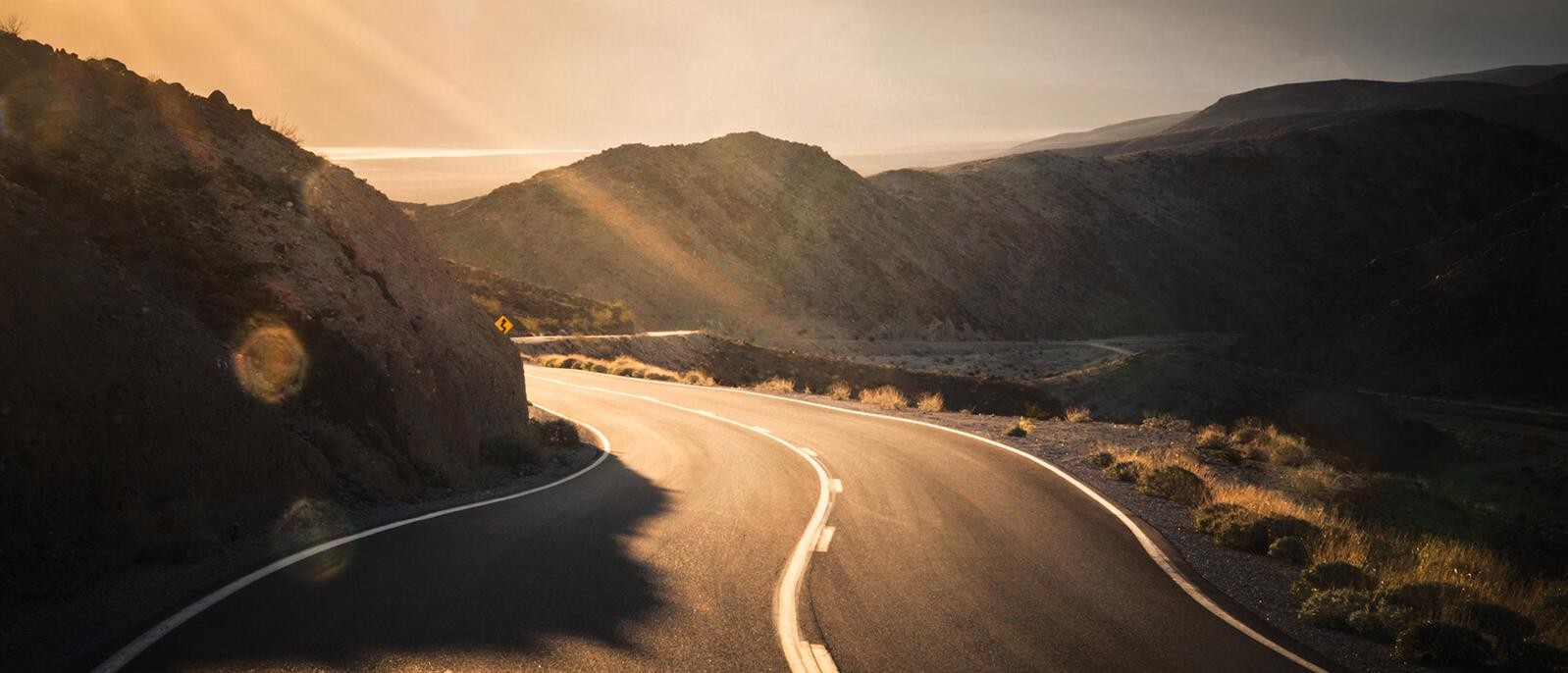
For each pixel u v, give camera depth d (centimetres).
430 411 1470
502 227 10862
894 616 721
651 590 770
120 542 817
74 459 839
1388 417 5625
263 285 1301
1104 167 17438
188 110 1571
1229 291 14650
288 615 646
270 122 1791
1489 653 694
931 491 1405
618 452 1897
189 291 1231
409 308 1653
